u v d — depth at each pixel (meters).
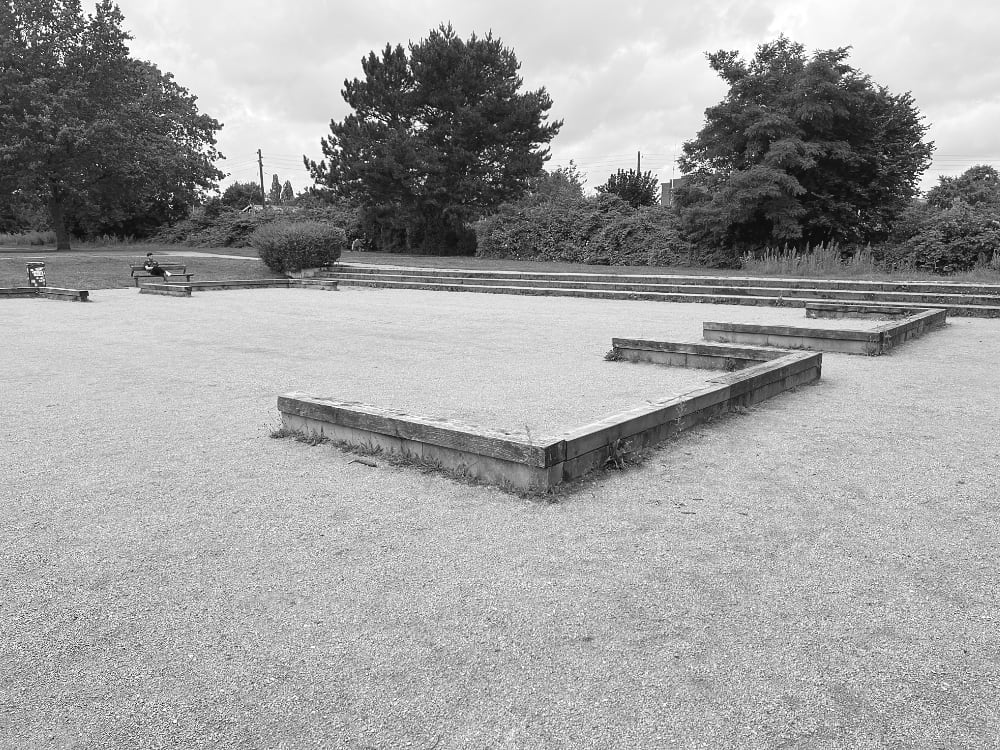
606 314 14.39
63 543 3.55
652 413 4.93
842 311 13.32
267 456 4.91
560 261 32.91
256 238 24.39
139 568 3.29
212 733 2.21
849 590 3.03
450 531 3.64
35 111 32.81
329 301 17.34
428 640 2.69
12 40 32.41
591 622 2.80
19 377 7.82
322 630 2.76
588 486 4.24
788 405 6.21
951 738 2.16
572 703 2.32
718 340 9.99
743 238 29.11
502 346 10.01
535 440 4.16
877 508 3.89
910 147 28.31
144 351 9.64
